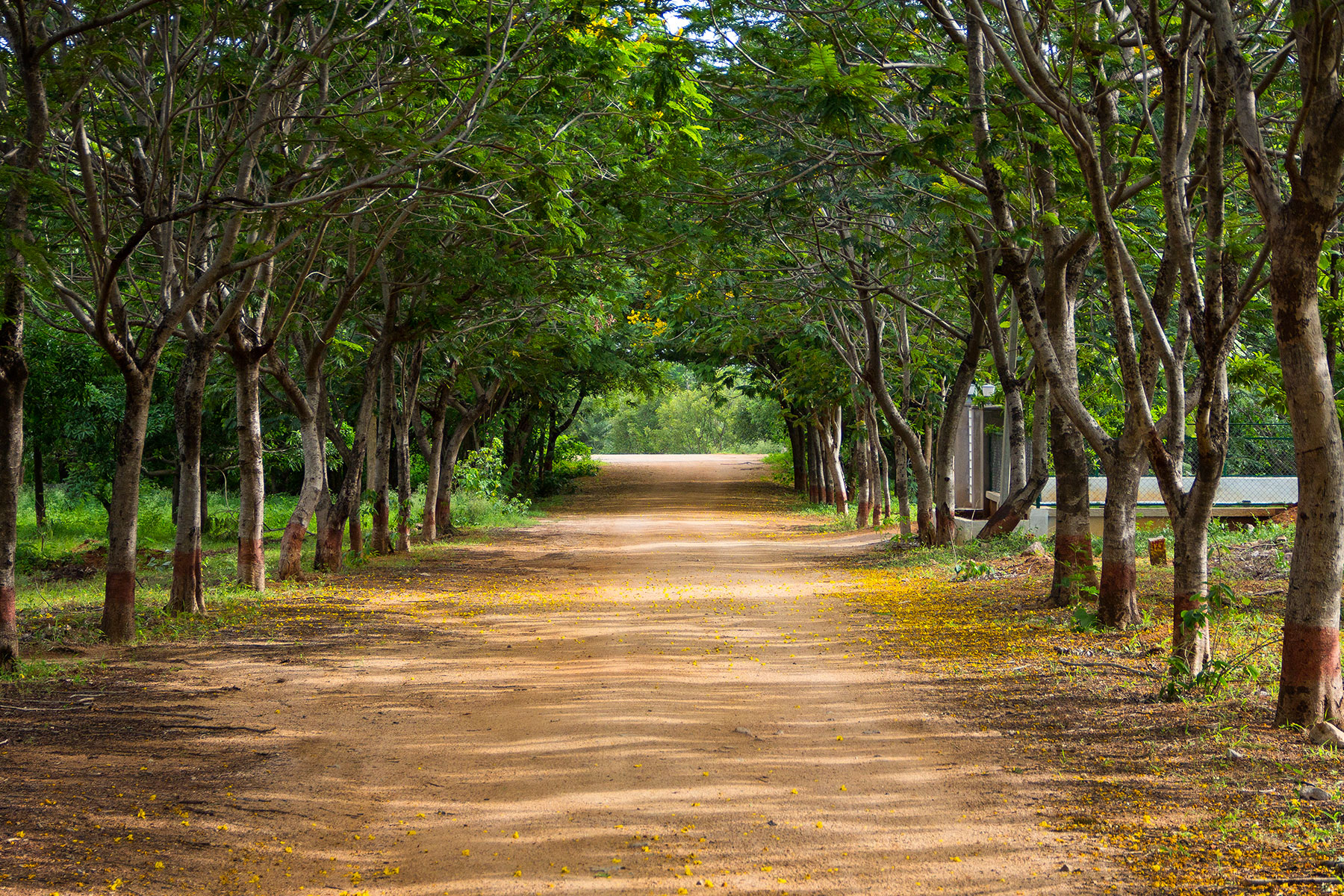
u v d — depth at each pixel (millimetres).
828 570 18844
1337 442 6523
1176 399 8414
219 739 7109
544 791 6027
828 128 8961
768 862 4945
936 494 20844
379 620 12758
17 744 6730
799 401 31641
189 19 9906
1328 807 5316
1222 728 6793
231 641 11008
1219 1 6770
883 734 7207
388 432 21844
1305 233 6230
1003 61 8141
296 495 40438
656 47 10414
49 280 8453
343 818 5617
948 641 10570
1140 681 8281
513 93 10805
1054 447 12117
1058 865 4816
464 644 11102
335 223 14852
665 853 5078
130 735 7117
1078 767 6277
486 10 10891
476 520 31688
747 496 45500
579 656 10320
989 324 16719
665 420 99375
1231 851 4855
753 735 7191
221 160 9742
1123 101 11695
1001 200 9281
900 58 11688
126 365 10445
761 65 11414
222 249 10656
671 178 12148
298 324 16375
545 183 10438
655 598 14961
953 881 4688
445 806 5816
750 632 11695
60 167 11086
